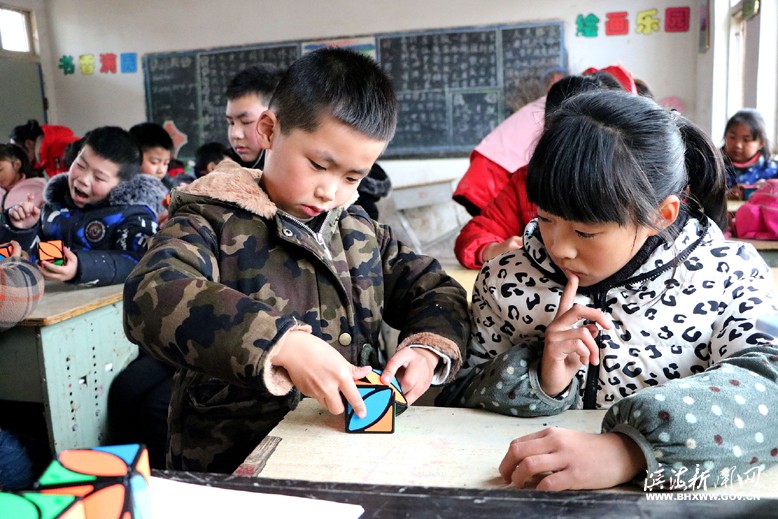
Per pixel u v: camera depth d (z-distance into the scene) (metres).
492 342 1.02
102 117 6.14
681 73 5.03
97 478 0.44
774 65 3.98
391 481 0.67
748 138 3.45
